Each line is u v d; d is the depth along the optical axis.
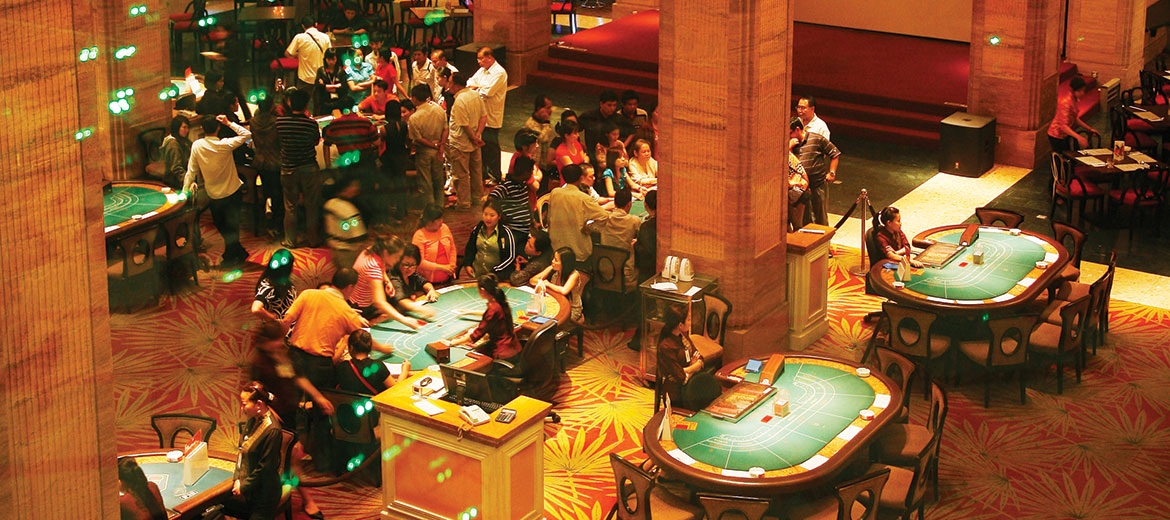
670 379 9.06
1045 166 16.17
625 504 7.83
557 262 11.05
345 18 20.42
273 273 10.02
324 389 8.88
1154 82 17.42
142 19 13.93
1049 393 10.27
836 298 12.32
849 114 17.50
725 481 7.42
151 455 7.90
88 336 4.65
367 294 10.42
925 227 13.98
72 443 4.64
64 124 4.42
